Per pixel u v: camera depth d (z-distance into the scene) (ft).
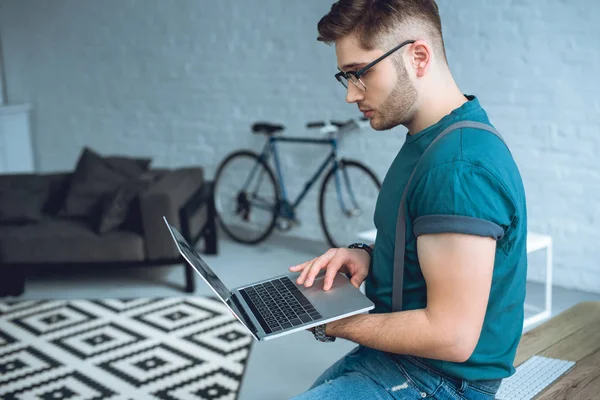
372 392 4.60
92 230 15.08
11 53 22.57
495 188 3.99
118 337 12.70
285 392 10.59
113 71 20.93
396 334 4.13
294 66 17.69
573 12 13.29
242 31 18.37
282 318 4.61
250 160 18.78
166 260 14.76
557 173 14.01
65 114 22.12
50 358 11.94
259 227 18.95
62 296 14.94
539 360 7.18
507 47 14.15
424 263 4.07
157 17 19.76
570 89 13.57
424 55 4.22
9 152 22.22
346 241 17.42
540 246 12.26
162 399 10.41
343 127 16.31
